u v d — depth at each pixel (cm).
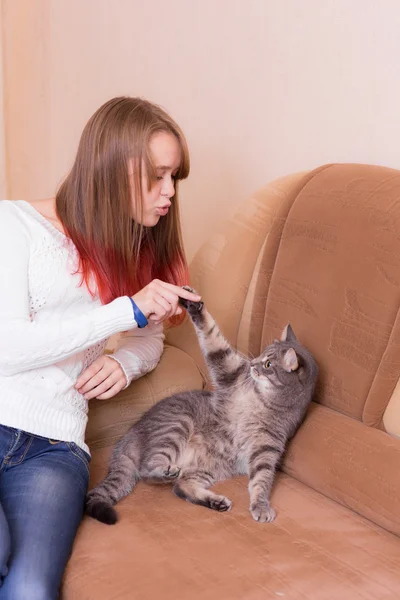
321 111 208
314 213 173
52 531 130
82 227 153
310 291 170
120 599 118
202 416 172
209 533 139
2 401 143
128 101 155
